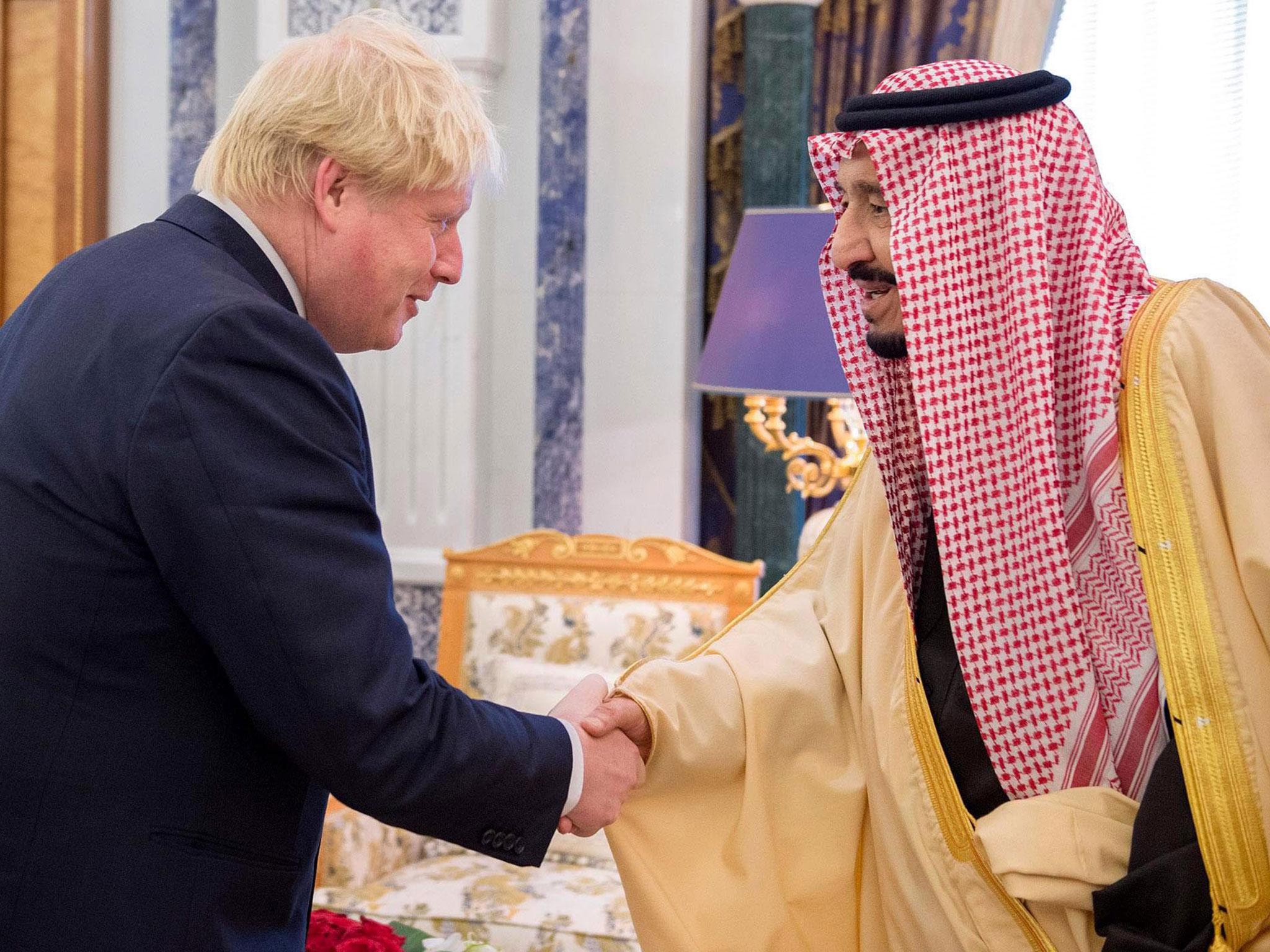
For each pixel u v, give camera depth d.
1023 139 1.41
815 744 1.67
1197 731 1.30
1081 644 1.39
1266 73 3.75
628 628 3.25
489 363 4.20
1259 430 1.32
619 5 3.99
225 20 4.22
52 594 1.26
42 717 1.27
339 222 1.41
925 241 1.43
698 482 4.24
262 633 1.22
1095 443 1.37
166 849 1.28
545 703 3.02
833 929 1.65
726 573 3.24
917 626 1.60
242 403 1.24
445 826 1.37
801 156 3.99
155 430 1.22
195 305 1.27
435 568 4.09
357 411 1.38
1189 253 3.86
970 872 1.46
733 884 1.63
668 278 4.02
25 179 4.27
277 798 1.37
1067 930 1.38
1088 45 3.93
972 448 1.44
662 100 3.99
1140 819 1.33
